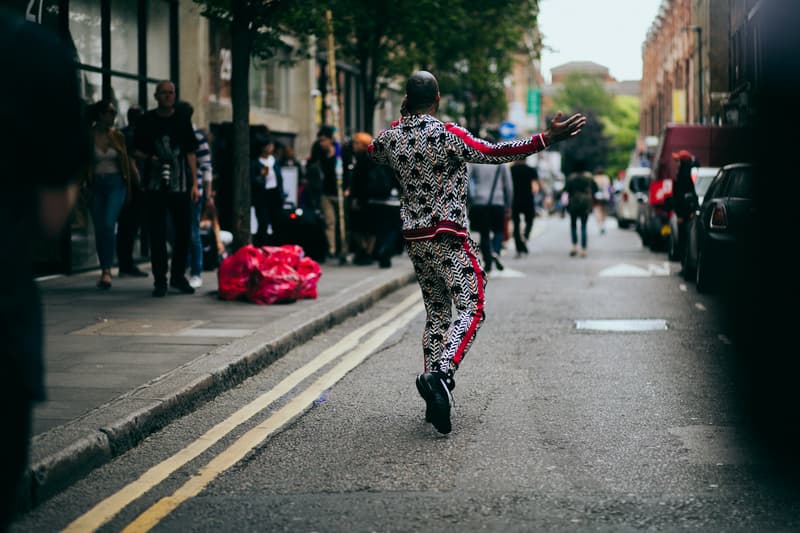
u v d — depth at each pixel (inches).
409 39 865.5
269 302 458.0
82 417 235.3
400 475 212.7
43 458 198.5
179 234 489.1
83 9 597.6
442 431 244.1
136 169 525.0
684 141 1003.9
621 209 1533.0
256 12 499.8
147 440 242.2
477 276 252.5
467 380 319.9
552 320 462.9
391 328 435.5
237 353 324.5
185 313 426.0
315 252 715.4
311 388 306.7
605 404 282.2
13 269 112.4
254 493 200.4
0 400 110.7
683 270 663.1
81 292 500.4
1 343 110.7
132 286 530.3
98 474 213.5
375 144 255.0
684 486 201.5
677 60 1887.3
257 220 658.8
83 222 601.6
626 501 191.9
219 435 247.9
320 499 196.1
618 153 5027.1
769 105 337.7
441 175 247.6
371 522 181.5
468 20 995.9
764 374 324.8
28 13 362.0
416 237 251.0
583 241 893.2
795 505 187.6
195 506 191.9
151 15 701.9
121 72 649.0
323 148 746.2
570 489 200.7
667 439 241.0
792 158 332.8
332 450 234.1
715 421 258.8
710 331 424.2
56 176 114.0
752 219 377.7
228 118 844.6
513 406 281.4
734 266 496.7
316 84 1121.4
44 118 111.8
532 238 1262.3
